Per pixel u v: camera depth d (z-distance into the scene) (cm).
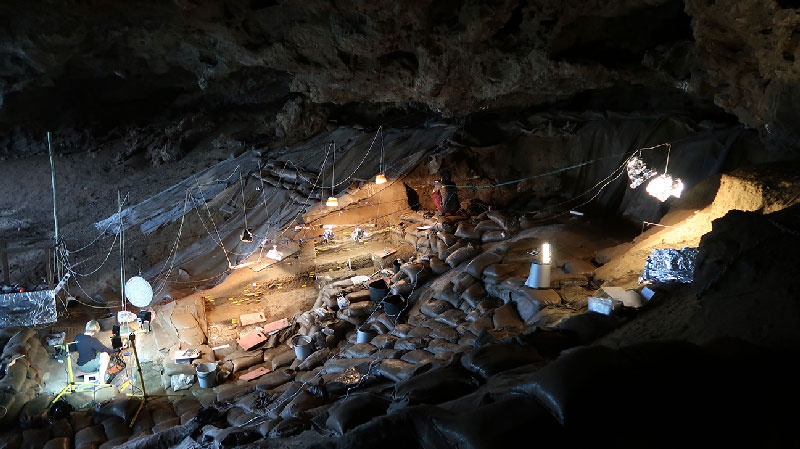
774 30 665
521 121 1520
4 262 1278
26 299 1106
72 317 1189
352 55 1196
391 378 732
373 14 1016
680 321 568
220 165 1878
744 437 312
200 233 1552
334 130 1841
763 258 510
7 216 1780
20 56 1595
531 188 1457
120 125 2214
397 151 1577
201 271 1367
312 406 679
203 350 1013
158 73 1952
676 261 761
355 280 1185
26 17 1254
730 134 1155
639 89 1362
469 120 1554
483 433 303
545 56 1037
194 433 735
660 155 1266
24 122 2073
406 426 342
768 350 390
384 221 1405
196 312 1106
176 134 2103
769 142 1004
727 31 756
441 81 1168
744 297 494
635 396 322
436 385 459
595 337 630
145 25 1305
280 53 1207
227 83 1983
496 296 937
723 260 539
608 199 1336
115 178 2002
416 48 1114
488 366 478
